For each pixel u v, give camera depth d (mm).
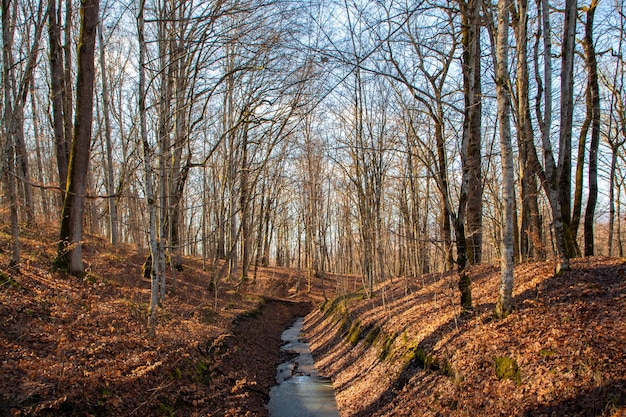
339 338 15195
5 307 7344
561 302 7406
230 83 15461
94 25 11445
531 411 5238
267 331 17094
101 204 24750
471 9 8773
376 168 16359
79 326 7777
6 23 9328
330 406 9602
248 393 9227
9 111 10062
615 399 4629
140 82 8438
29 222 15984
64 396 5172
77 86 11430
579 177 11984
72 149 11422
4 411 4617
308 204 30359
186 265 22641
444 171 9312
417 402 7281
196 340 9734
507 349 6621
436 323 9414
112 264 14977
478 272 12734
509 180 7582
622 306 6477
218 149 21969
